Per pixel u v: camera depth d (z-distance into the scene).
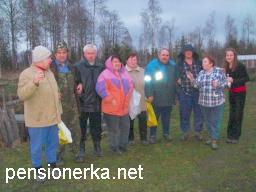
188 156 4.05
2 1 20.14
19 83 3.27
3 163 3.99
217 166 3.74
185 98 4.49
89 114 3.93
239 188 3.22
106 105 4.01
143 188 3.25
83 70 3.81
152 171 3.63
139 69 4.43
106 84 3.94
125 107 4.07
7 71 21.11
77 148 3.87
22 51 22.73
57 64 3.68
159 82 4.42
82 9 19.42
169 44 24.45
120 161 3.91
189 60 4.42
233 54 4.32
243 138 4.77
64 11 19.41
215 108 4.21
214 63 4.23
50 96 3.35
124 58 4.46
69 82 3.71
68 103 3.72
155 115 4.49
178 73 4.44
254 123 5.78
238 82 4.35
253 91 10.65
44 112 3.33
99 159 3.99
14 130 4.86
